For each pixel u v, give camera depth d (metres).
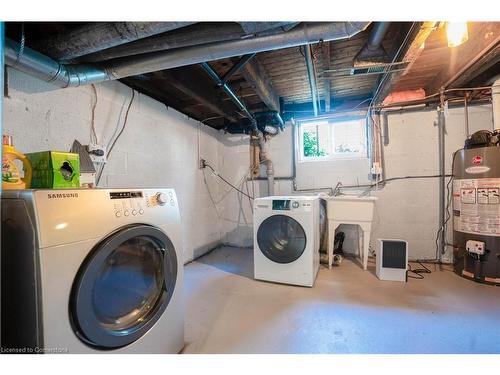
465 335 1.53
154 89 2.57
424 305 1.93
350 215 2.80
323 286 2.33
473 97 2.79
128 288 1.16
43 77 1.40
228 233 4.07
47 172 1.20
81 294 0.89
